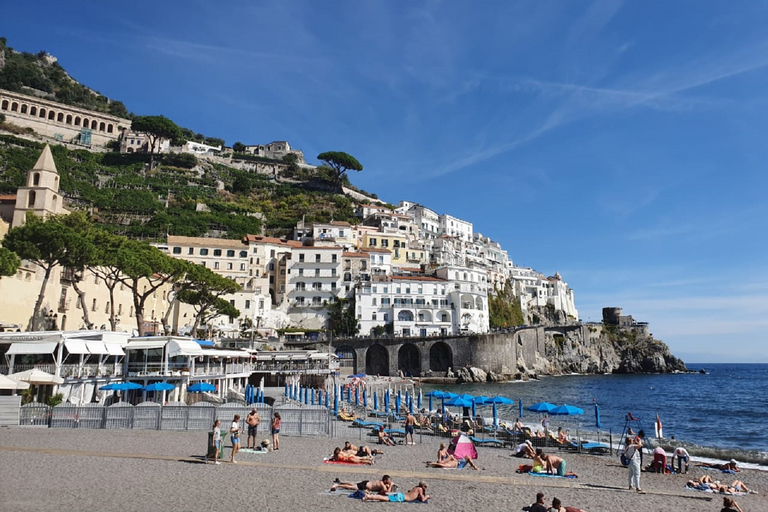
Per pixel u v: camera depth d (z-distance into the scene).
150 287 86.38
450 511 18.80
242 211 158.62
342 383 84.75
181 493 18.64
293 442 32.41
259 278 120.81
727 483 28.89
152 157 176.00
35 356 45.75
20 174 128.50
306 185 199.12
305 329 117.25
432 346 121.06
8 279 53.97
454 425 44.34
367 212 178.75
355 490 20.72
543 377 148.12
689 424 61.41
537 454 30.48
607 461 33.91
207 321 100.06
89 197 135.88
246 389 55.41
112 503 16.95
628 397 97.38
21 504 16.22
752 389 129.50
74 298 65.81
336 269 127.00
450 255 161.88
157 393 48.84
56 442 28.06
